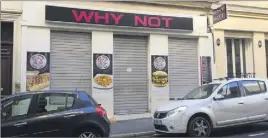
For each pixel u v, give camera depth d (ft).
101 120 27.66
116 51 49.93
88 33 47.98
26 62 43.29
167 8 53.11
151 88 51.55
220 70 57.52
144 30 51.03
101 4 48.16
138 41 51.72
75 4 46.44
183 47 55.26
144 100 51.72
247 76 60.54
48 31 44.86
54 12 44.98
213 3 56.80
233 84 36.29
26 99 26.63
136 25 50.21
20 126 25.67
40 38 44.29
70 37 46.91
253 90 37.14
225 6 52.42
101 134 27.73
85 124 26.99
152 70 51.65
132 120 48.55
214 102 34.55
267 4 62.18
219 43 57.57
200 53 55.88
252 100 36.45
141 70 51.75
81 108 27.37
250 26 60.90
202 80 55.72
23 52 43.24
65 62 46.42
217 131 38.06
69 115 26.76
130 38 51.13
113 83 49.08
